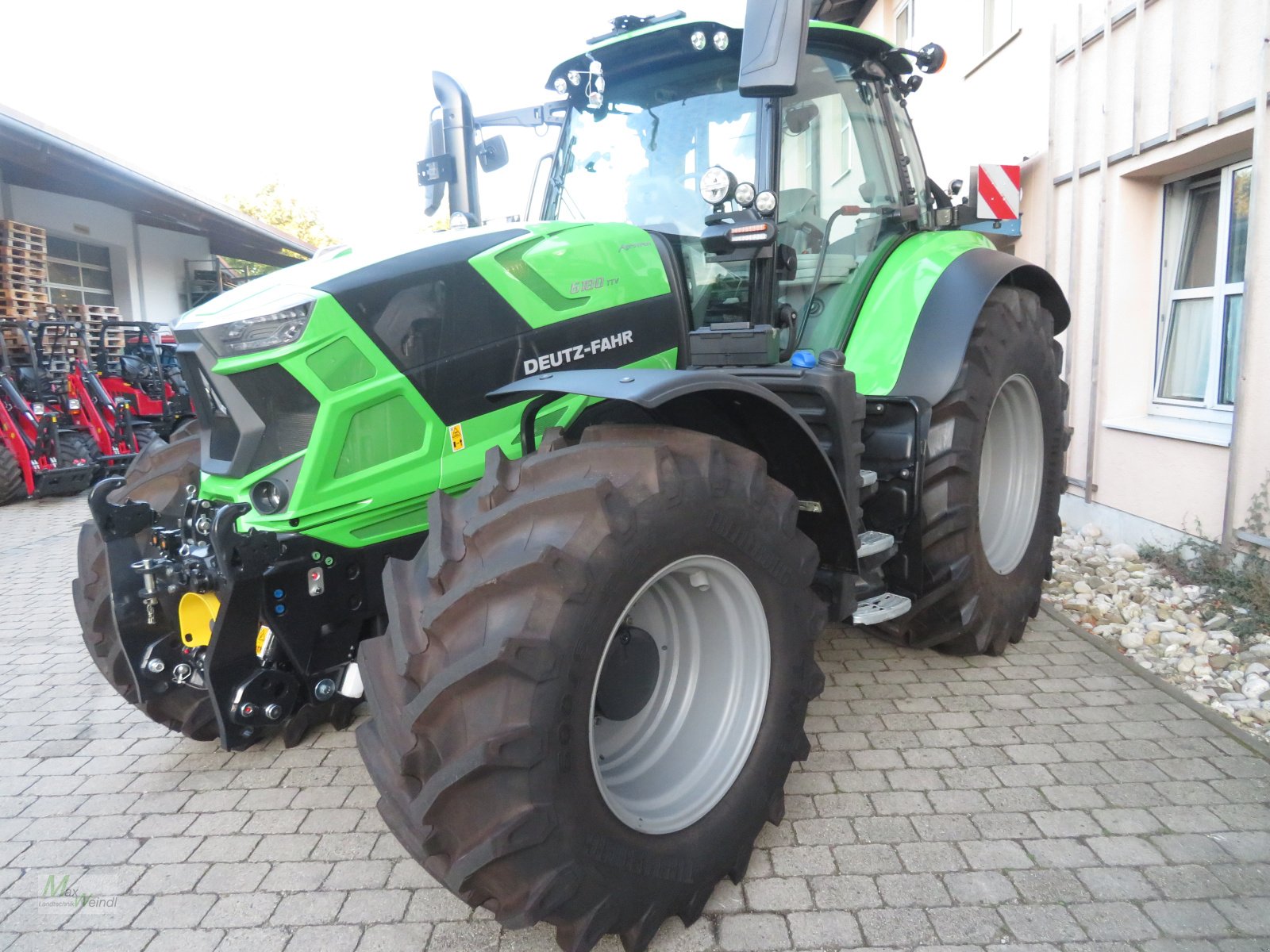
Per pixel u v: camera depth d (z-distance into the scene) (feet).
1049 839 8.02
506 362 8.27
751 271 9.76
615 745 7.50
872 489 10.22
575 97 11.23
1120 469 16.76
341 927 7.23
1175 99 14.58
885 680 11.51
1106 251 16.96
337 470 7.52
